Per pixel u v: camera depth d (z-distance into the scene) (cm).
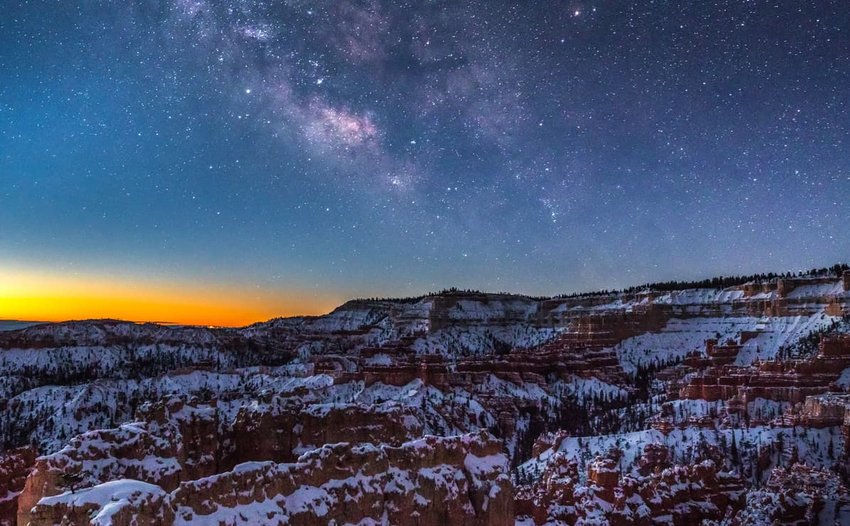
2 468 6650
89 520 3956
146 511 4116
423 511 5653
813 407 17650
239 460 6900
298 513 4869
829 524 9444
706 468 10744
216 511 4488
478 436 6462
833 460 15350
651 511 9769
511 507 6288
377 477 5541
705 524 9306
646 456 15738
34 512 4000
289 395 9431
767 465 15575
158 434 5844
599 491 9444
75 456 4956
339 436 7425
